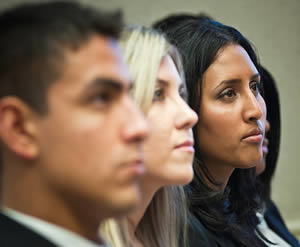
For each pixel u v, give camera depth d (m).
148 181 1.77
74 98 1.04
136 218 1.92
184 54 2.50
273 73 6.72
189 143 1.76
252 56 2.69
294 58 6.81
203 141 2.52
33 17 1.09
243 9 6.57
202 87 2.47
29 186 1.09
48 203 1.09
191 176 1.75
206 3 6.41
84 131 1.04
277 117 3.62
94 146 1.05
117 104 1.10
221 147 2.48
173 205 2.18
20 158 1.08
